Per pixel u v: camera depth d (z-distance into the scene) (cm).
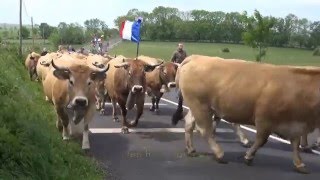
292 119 456
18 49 1517
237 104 469
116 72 635
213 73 481
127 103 625
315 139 607
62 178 380
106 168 464
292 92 451
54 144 461
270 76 460
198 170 466
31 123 434
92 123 698
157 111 802
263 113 459
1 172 338
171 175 446
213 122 529
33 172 361
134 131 645
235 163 493
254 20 1992
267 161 503
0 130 384
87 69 497
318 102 450
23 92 652
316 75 453
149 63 660
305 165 485
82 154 499
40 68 918
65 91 512
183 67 505
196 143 579
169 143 578
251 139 601
